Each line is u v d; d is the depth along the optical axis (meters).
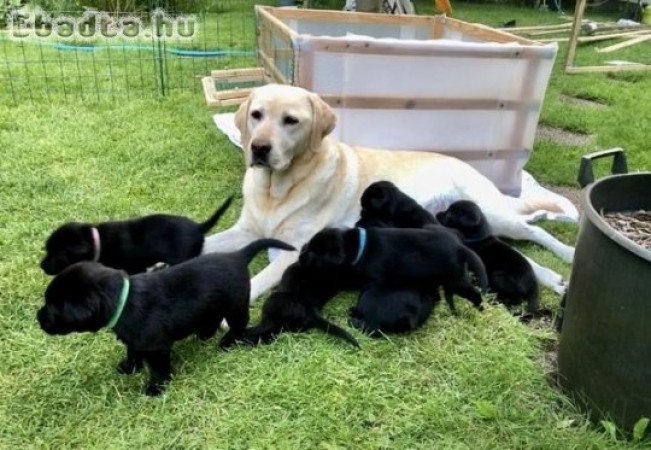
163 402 0.91
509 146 1.72
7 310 1.10
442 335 1.10
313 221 1.35
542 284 1.29
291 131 1.26
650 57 3.86
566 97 2.92
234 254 1.04
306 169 1.31
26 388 0.93
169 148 1.90
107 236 1.14
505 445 0.87
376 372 1.00
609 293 0.81
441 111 1.63
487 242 1.25
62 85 2.54
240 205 1.59
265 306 1.09
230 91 2.08
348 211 1.41
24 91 2.42
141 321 0.89
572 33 3.27
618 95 2.88
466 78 1.60
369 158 1.46
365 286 1.12
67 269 0.89
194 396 0.93
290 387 0.94
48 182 1.61
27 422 0.87
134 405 0.91
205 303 0.96
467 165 1.56
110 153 1.83
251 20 4.32
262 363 1.00
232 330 1.05
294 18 2.19
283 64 1.76
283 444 0.85
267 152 1.23
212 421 0.88
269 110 1.26
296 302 1.09
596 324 0.85
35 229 1.37
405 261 1.09
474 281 1.25
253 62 3.07
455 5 6.15
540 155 2.06
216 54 3.20
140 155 1.83
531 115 1.68
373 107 1.59
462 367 1.01
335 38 1.49
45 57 3.02
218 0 5.11
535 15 5.64
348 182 1.39
